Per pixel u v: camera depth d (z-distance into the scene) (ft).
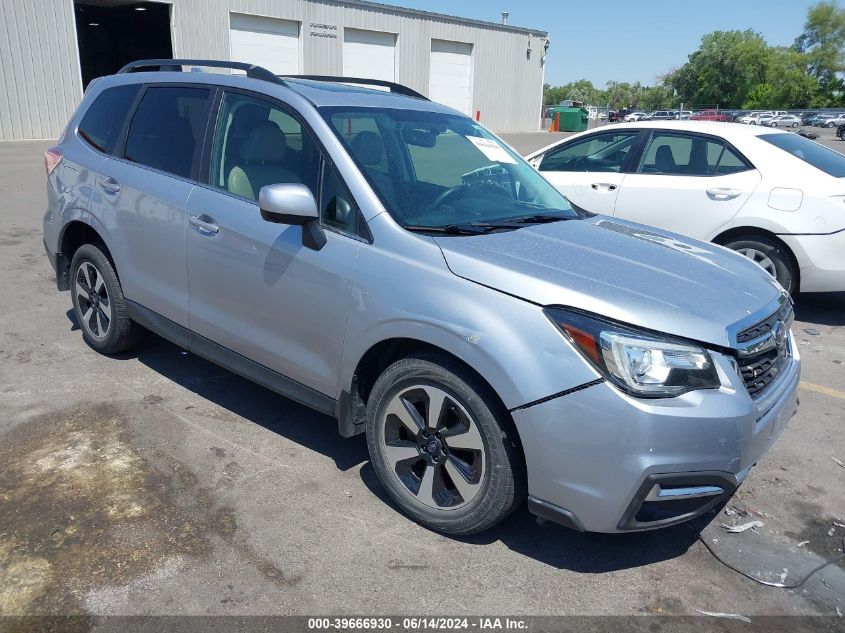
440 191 11.47
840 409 14.96
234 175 12.25
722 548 10.14
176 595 8.68
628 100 459.32
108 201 14.38
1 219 31.17
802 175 19.77
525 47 118.93
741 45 314.35
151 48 107.65
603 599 8.99
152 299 13.82
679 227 21.53
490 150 13.56
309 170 11.19
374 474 11.61
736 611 8.88
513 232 10.78
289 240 11.00
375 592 8.91
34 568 9.03
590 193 23.24
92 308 15.76
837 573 9.66
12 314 18.69
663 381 8.38
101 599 8.55
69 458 11.64
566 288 8.86
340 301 10.34
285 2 87.66
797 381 10.53
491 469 9.22
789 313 10.76
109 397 13.93
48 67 70.64
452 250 9.64
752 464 9.29
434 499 10.00
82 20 102.53
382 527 10.21
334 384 10.77
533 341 8.70
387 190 10.71
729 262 11.31
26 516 10.05
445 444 9.73
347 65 96.32
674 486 8.46
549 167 24.99
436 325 9.27
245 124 12.34
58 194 15.80
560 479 8.71
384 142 11.66
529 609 8.75
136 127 14.40
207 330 12.71
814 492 11.69
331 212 10.79
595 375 8.39
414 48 103.09
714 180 20.95
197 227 12.42
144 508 10.37
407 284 9.65
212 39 82.53
